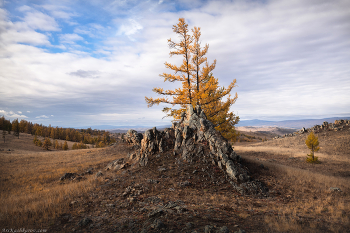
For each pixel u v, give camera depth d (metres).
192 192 10.53
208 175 12.83
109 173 15.86
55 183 15.97
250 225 6.05
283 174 14.43
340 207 8.47
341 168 24.48
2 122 110.56
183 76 18.95
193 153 15.30
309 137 28.95
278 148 43.97
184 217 6.61
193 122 17.73
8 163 27.83
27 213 7.64
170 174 13.24
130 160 18.19
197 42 18.62
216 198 9.62
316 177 14.30
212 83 18.89
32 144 85.69
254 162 16.53
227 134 20.89
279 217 6.95
